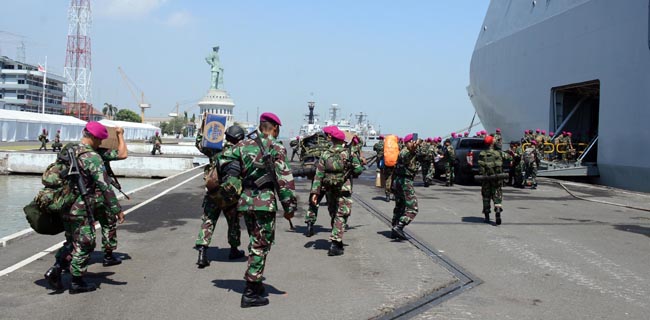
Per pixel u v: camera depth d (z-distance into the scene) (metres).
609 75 19.02
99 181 5.16
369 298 5.13
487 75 29.25
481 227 9.52
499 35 27.81
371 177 22.27
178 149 44.91
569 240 8.37
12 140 50.19
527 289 5.55
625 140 18.33
